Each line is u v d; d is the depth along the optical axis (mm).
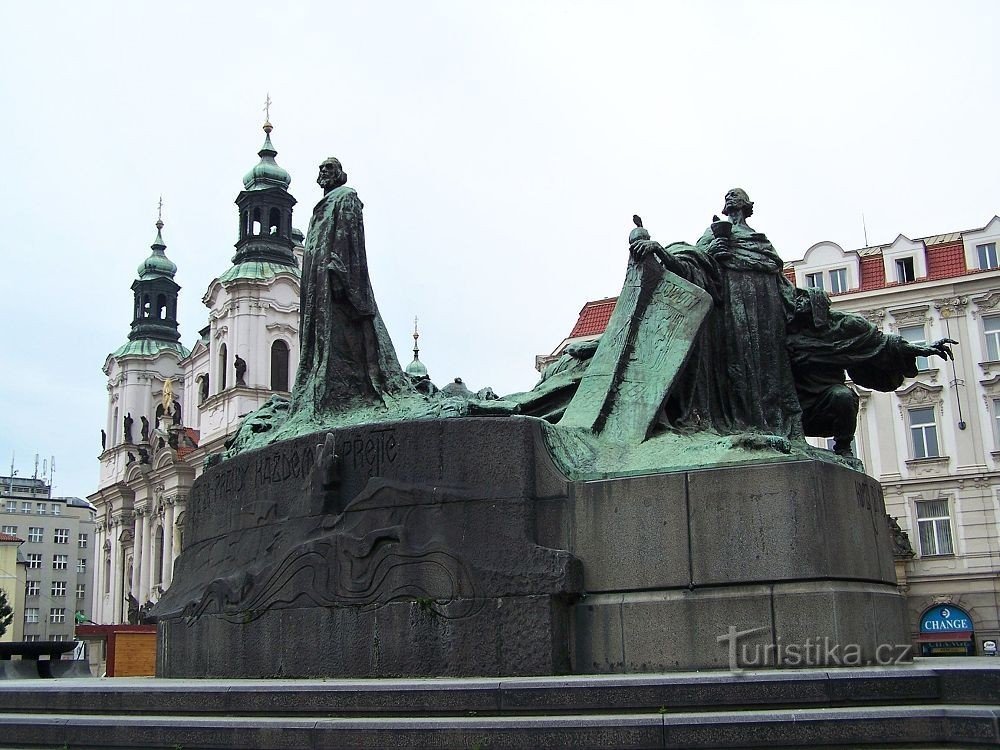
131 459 77875
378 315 11406
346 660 8953
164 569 69375
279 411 11938
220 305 65625
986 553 34125
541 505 8836
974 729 5996
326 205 11586
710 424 10211
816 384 11023
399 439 9406
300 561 9422
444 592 8703
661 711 6684
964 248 36875
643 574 8391
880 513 9188
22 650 15422
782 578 8023
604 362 10164
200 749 7062
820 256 38688
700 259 10695
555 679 7121
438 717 6910
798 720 6223
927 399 35875
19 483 130750
